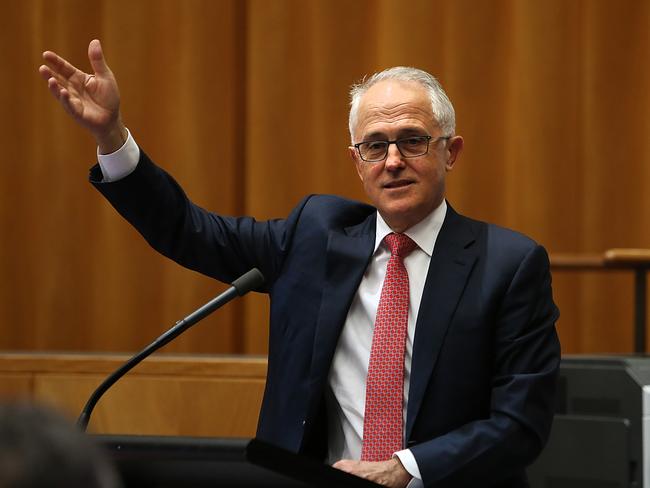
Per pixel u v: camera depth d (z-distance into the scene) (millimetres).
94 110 6047
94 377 9062
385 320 6117
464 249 6258
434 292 6109
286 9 15047
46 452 1517
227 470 3842
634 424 7496
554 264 10492
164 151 15117
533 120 14352
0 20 15273
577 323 14367
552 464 7863
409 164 6238
